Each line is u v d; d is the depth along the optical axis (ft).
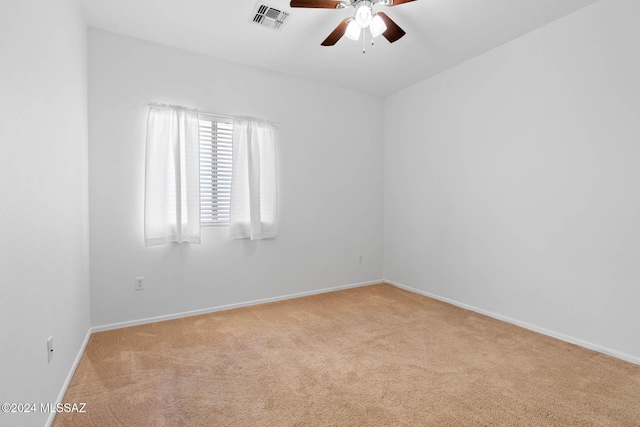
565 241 8.89
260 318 10.56
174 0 8.17
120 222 9.75
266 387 6.47
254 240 12.05
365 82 13.61
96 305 9.45
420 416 5.59
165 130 10.21
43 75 5.11
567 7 8.41
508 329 9.66
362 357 7.80
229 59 11.39
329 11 8.64
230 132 11.62
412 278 14.02
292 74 12.77
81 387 6.43
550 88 9.19
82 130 8.29
